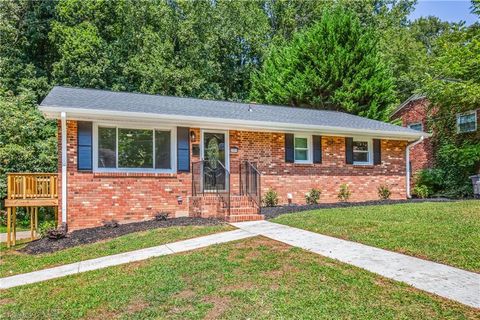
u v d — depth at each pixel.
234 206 10.99
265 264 5.97
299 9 30.91
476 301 4.37
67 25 24.12
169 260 6.46
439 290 4.73
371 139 15.02
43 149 16.16
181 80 23.95
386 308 4.26
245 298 4.65
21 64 22.92
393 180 15.38
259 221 9.97
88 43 22.61
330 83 23.02
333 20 23.36
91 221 10.37
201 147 12.00
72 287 5.55
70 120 10.30
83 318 4.40
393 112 23.30
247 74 28.83
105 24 25.28
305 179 13.55
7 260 7.86
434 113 19.72
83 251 7.79
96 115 10.29
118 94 13.55
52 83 22.69
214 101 15.41
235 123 11.95
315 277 5.29
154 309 4.48
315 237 7.77
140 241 8.10
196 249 7.16
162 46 23.94
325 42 23.14
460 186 17.72
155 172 11.29
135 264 6.48
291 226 9.03
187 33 24.78
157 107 11.98
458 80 18.02
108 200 10.59
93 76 22.67
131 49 24.80
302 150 13.79
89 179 10.41
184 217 10.84
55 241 9.04
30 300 5.14
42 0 24.33
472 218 8.84
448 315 4.04
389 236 7.45
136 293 5.03
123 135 11.05
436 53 27.36
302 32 25.84
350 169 14.42
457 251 6.23
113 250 7.62
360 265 5.80
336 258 6.19
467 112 18.06
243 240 7.66
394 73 27.11
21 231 12.73
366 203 13.09
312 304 4.41
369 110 22.73
